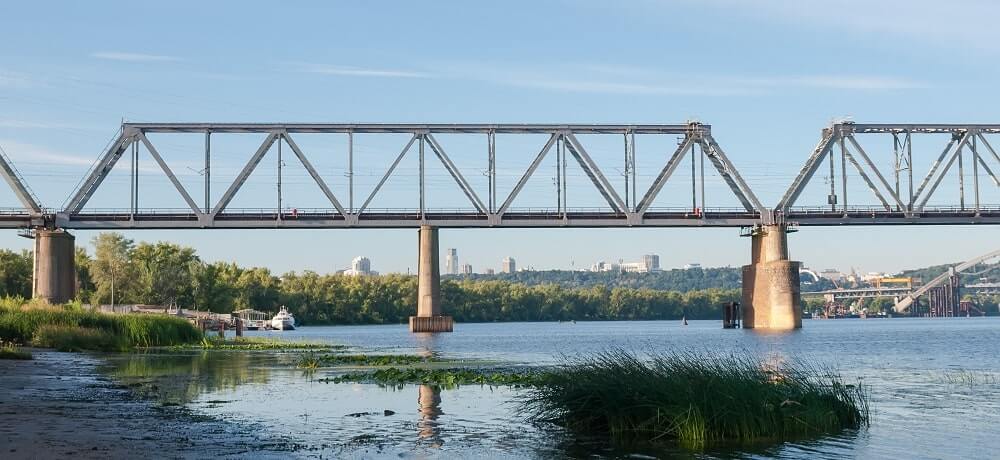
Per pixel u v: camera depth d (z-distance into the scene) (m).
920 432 26.94
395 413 29.77
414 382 41.47
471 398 34.41
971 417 30.33
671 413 24.92
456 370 49.34
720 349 87.19
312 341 106.81
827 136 151.38
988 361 64.75
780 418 25.84
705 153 150.25
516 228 145.75
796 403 26.39
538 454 22.72
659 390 25.61
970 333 144.25
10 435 23.14
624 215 146.75
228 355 64.44
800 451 23.61
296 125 139.25
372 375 44.59
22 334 67.25
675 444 24.28
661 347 93.38
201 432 24.62
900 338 119.94
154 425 25.59
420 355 71.88
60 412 27.94
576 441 24.47
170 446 22.05
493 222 143.00
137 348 70.69
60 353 59.38
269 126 138.88
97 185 136.50
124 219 136.25
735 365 27.94
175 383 39.41
